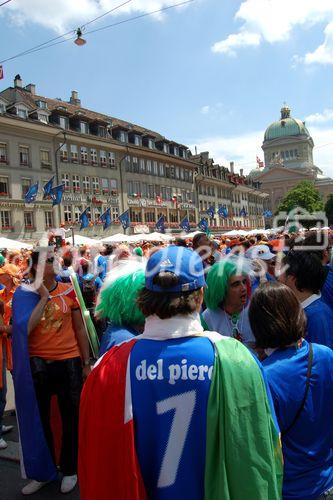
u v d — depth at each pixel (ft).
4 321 16.46
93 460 5.23
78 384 12.25
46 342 12.09
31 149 119.96
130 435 5.12
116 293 7.73
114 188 147.02
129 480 5.03
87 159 137.08
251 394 5.17
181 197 185.98
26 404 11.61
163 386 5.20
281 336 6.61
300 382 6.35
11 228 113.70
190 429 5.11
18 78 138.51
